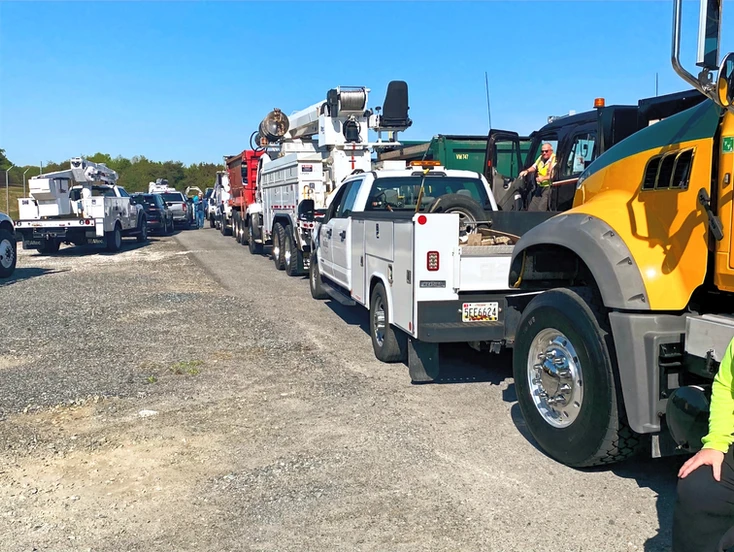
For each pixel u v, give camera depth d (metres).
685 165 3.62
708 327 3.46
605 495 4.04
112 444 4.98
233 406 5.78
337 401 5.87
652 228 3.82
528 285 5.06
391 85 13.59
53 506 4.05
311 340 8.20
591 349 4.02
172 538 3.67
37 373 6.83
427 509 3.91
